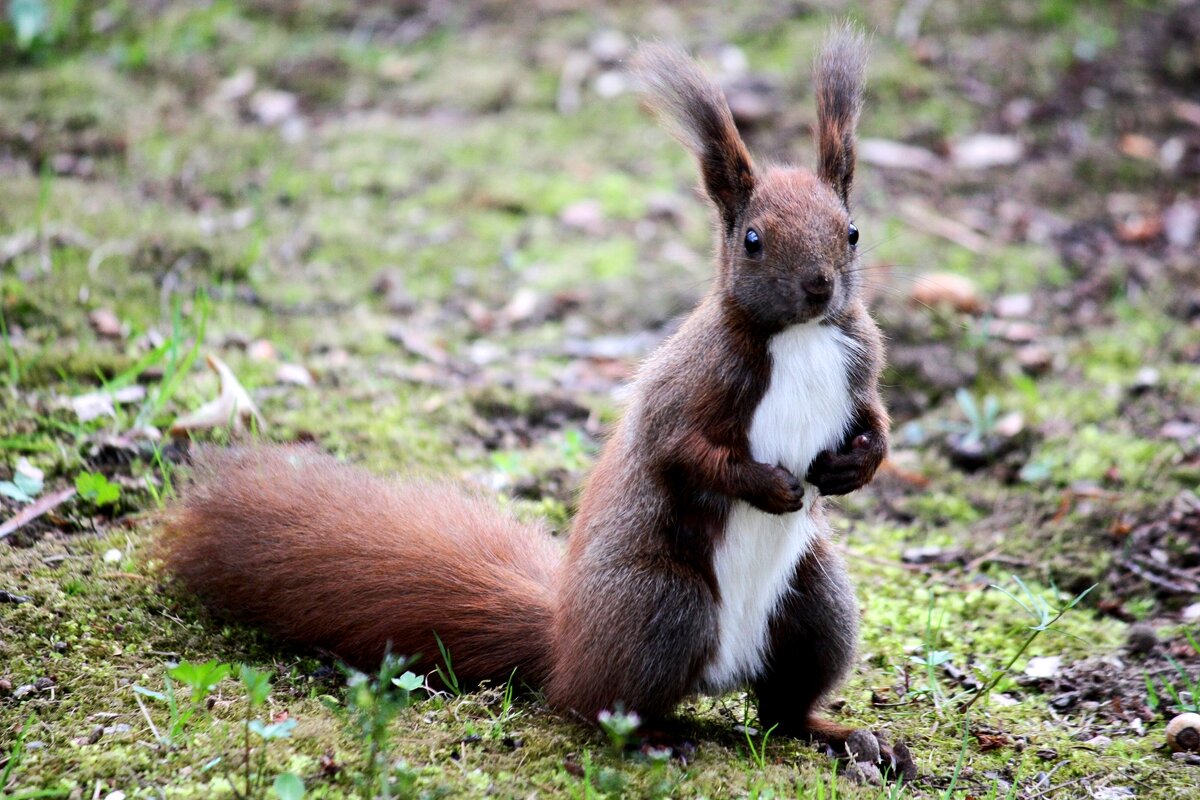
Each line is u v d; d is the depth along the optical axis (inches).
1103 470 474.0
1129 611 402.0
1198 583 410.6
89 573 354.0
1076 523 446.3
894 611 394.0
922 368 542.0
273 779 269.1
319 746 281.1
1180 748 323.3
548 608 324.8
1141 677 362.3
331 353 515.2
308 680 320.8
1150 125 733.3
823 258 303.3
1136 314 589.6
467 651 325.4
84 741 282.5
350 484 347.6
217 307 529.3
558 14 791.7
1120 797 305.0
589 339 563.5
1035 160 703.1
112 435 418.3
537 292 589.6
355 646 330.0
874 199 660.1
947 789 302.5
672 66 329.7
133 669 314.2
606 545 306.0
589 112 721.6
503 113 719.1
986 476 483.5
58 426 419.8
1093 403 518.6
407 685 282.5
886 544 439.2
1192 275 618.5
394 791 266.4
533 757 289.6
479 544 340.5
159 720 291.3
